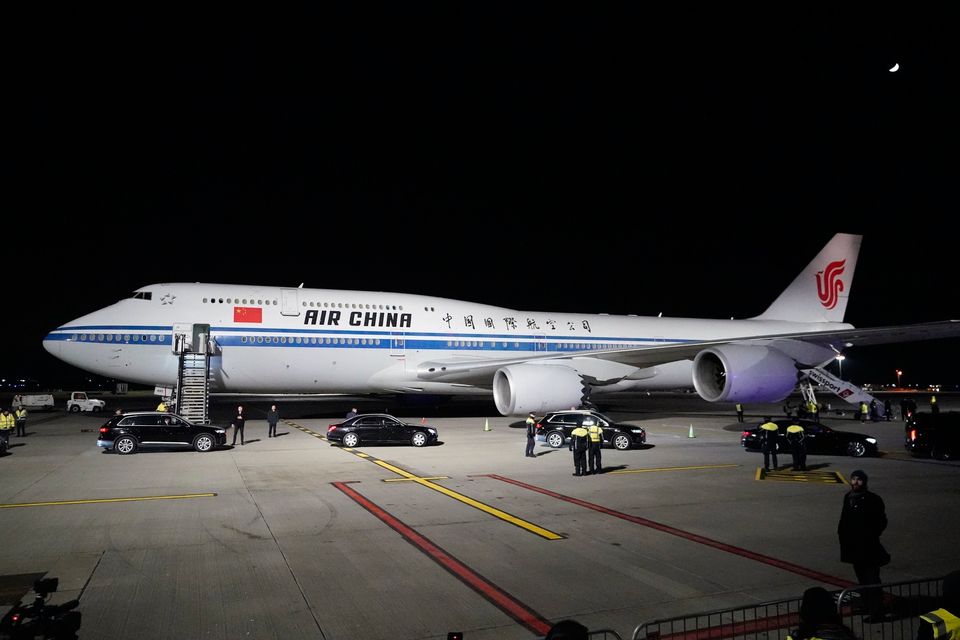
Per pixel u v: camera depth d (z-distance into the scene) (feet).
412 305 91.81
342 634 19.17
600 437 49.21
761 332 113.70
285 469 51.21
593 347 101.24
